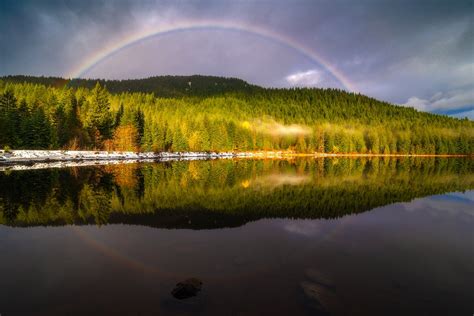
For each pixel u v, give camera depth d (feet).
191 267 31.35
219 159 290.56
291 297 25.11
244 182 109.29
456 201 76.43
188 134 353.10
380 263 33.68
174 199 72.33
